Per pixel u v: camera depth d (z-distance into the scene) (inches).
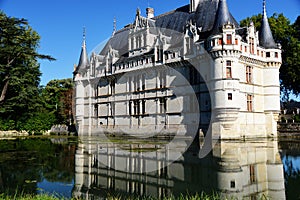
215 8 2176.4
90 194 686.5
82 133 2915.8
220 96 1822.1
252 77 2041.1
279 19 2559.1
